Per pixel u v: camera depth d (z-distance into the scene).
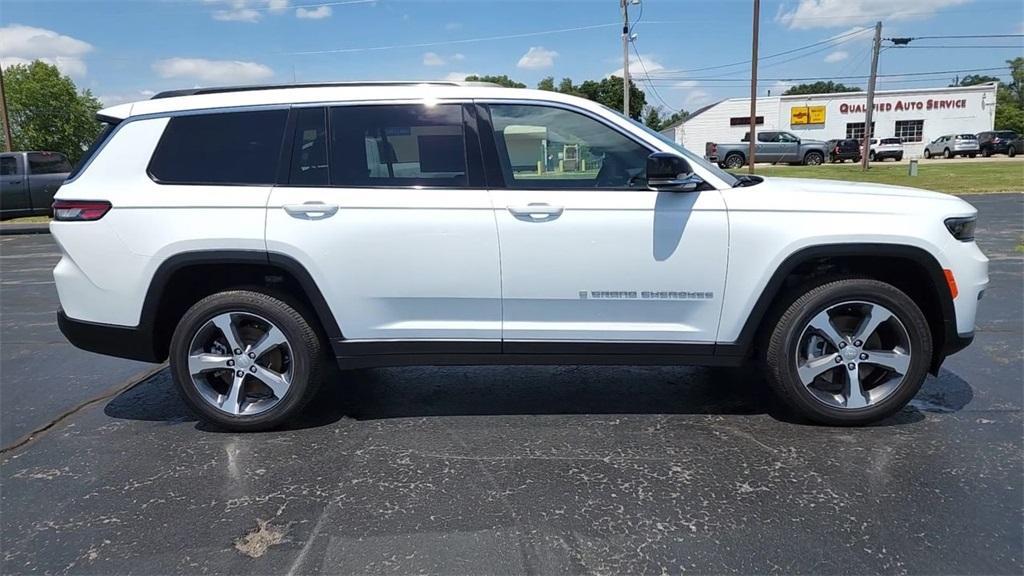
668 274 3.61
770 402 4.20
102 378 4.96
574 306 3.67
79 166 3.78
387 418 4.06
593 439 3.70
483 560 2.62
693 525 2.83
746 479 3.21
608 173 3.68
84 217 3.67
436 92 3.71
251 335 3.86
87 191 3.68
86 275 3.71
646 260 3.59
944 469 3.27
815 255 3.54
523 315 3.71
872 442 3.59
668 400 4.27
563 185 3.64
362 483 3.25
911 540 2.70
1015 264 8.48
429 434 3.81
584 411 4.11
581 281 3.62
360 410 4.20
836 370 3.79
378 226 3.60
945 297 3.60
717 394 4.36
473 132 3.66
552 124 3.67
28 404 4.44
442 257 3.62
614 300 3.65
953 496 3.02
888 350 3.73
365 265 3.63
